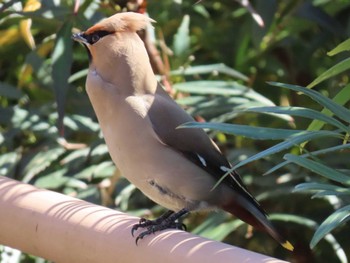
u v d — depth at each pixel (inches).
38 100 361.1
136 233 193.5
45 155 327.0
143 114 258.8
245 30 363.3
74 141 354.0
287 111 194.1
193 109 311.6
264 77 375.6
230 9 389.4
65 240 204.1
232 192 271.9
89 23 313.7
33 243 211.8
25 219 210.8
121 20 266.2
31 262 321.7
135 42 264.8
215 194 270.1
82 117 330.3
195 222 331.0
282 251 329.4
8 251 306.5
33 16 315.3
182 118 264.8
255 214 272.2
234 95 316.8
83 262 202.1
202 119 319.6
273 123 335.3
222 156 272.8
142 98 261.7
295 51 375.9
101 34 265.0
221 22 387.2
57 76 301.1
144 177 263.6
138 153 260.1
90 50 265.9
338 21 349.7
